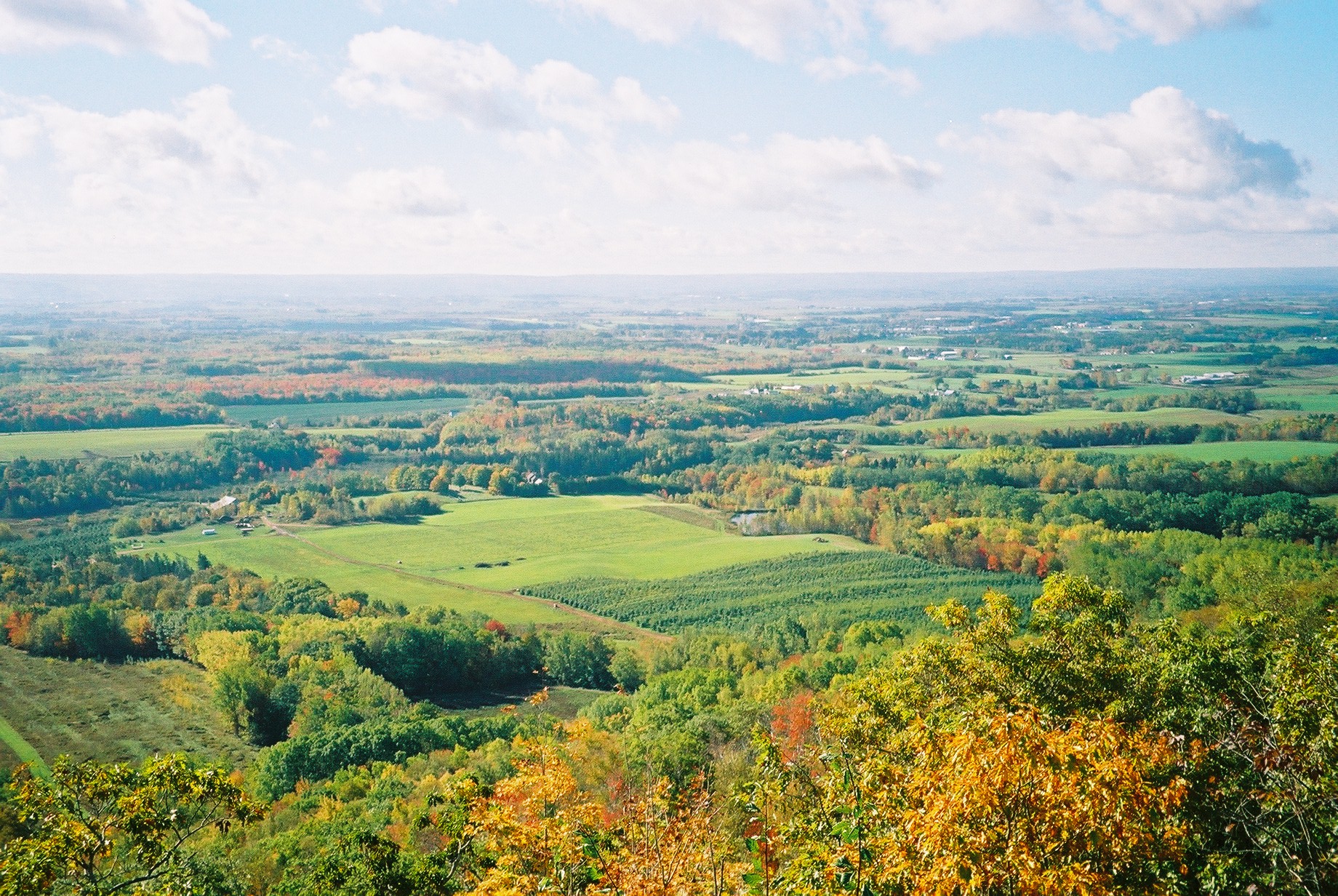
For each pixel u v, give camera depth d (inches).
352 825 2004.2
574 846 926.4
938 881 673.6
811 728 1990.7
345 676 3479.3
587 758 2075.5
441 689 3868.1
